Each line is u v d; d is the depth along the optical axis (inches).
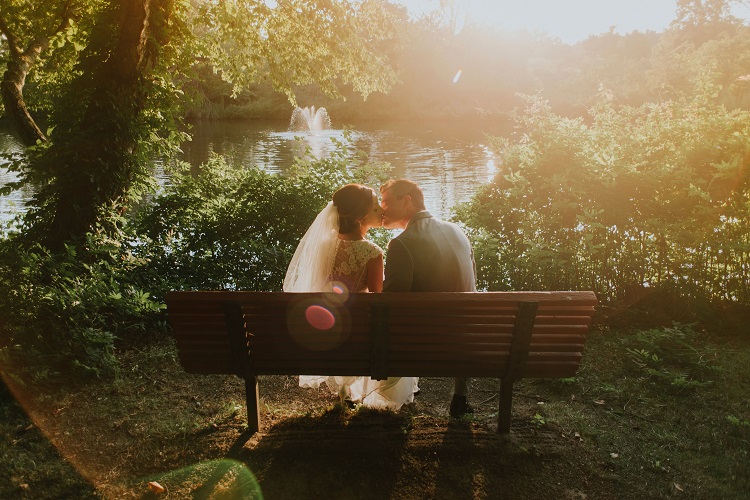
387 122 1936.5
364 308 106.3
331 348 112.7
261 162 892.6
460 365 113.9
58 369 150.3
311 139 1290.6
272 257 214.4
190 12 359.6
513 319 108.0
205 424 126.6
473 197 233.1
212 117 2069.4
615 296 205.6
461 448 115.8
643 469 112.2
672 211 200.4
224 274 220.1
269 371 117.0
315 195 236.7
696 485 107.3
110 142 232.5
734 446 121.6
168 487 104.3
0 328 154.6
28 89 396.5
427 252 118.0
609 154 212.5
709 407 139.4
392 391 130.8
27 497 101.3
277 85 413.1
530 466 111.8
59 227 218.8
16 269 171.5
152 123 267.1
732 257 196.1
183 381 150.4
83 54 261.9
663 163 206.8
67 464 111.5
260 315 109.3
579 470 111.2
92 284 175.3
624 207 200.1
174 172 301.9
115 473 109.0
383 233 233.6
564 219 206.4
